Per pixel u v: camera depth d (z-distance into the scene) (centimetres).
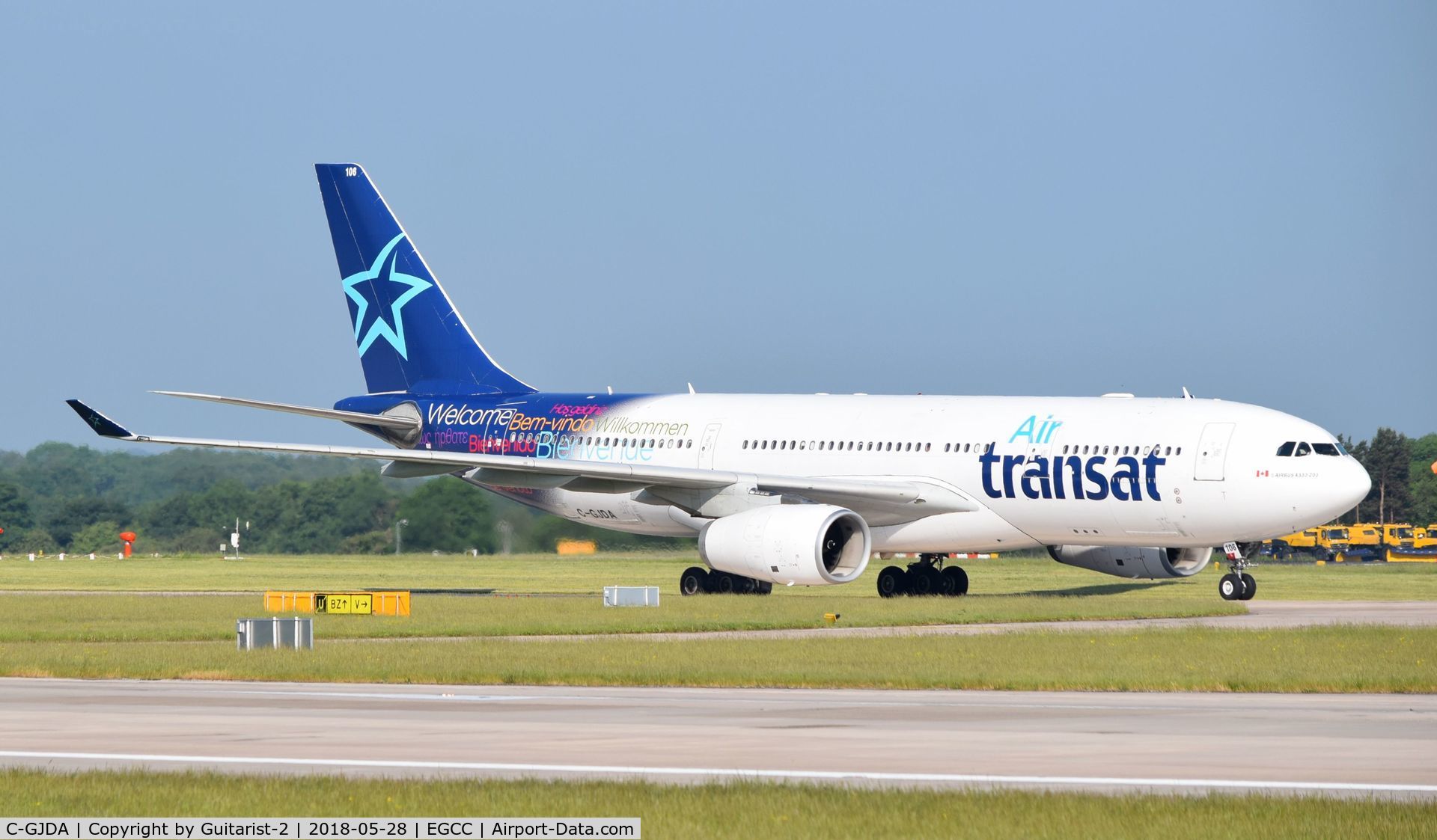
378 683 5981
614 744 4306
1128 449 10144
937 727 4644
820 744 4312
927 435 10900
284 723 4750
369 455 11006
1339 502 9662
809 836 3139
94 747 4272
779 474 11425
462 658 6631
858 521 10362
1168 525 10106
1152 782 3716
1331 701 5359
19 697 5456
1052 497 10362
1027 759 4047
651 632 8256
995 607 9738
